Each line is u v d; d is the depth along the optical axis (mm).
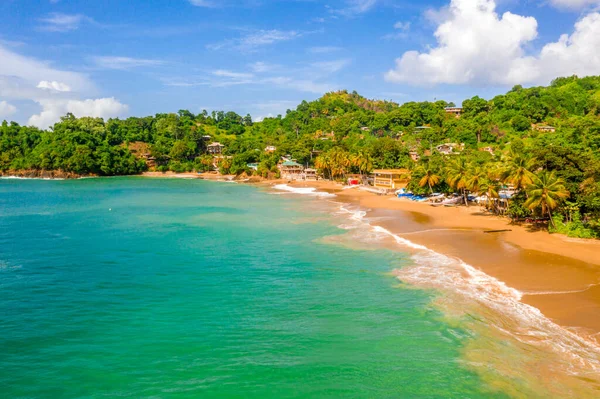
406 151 150750
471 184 78000
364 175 143500
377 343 27234
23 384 22719
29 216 80625
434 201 89625
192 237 60438
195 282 39812
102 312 32438
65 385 22656
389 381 23000
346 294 36156
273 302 34500
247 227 68250
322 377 23391
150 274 42312
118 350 26484
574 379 22578
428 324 29766
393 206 87688
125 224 71688
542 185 54000
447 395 21688
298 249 52469
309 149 194625
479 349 26062
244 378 23312
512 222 64125
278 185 157375
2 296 35750
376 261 46219
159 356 25766
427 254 48094
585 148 88812
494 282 37500
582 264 41312
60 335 28547
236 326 29922
